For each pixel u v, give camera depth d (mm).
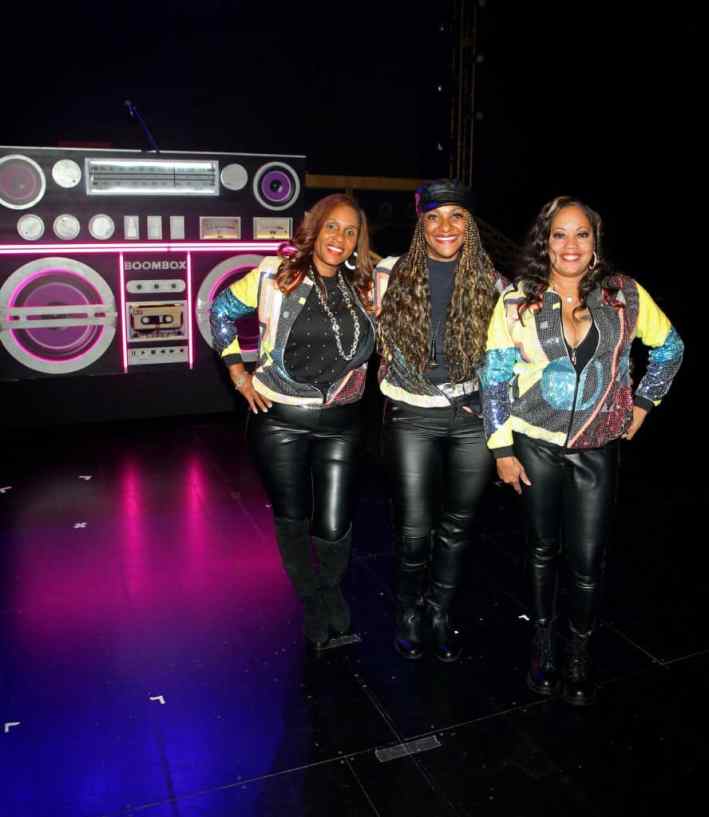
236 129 7570
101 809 2105
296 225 5562
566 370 2281
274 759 2301
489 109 8586
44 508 4066
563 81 8734
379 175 8297
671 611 3119
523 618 3090
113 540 3715
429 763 2287
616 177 8977
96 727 2430
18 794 2156
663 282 8828
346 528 2713
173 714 2496
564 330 2270
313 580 2775
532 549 2525
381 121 8180
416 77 8242
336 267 2527
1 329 4977
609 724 2463
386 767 2271
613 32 8625
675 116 8531
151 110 7215
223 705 2545
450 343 2398
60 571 3406
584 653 2555
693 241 8656
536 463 2402
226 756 2312
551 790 2188
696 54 8312
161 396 5445
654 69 8539
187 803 2131
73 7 6785
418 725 2453
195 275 5367
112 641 2891
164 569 3445
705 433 5340
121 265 5168
